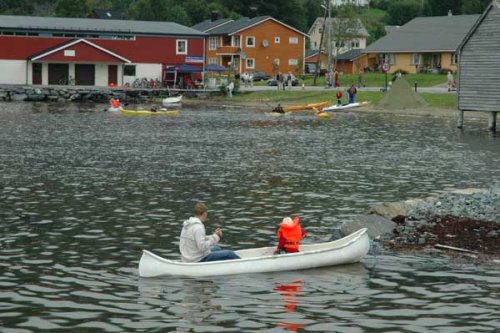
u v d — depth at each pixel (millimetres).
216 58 196500
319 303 22906
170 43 156625
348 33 196125
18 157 56844
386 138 75062
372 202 39781
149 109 118000
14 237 30812
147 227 33062
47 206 37469
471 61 83812
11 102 131875
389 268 26766
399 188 44469
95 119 97438
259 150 63656
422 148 66188
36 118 97125
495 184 46156
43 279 25047
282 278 25484
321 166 53719
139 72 155375
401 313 22062
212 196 40938
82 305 22453
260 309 22281
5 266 26500
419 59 169250
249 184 45156
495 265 27094
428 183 46500
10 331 20203
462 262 27453
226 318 21469
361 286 24641
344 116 105688
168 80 157375
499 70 80750
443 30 170875
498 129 86312
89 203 38375
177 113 110312
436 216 33688
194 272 25359
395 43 175000
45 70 149250
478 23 82188
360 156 59906
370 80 161375
